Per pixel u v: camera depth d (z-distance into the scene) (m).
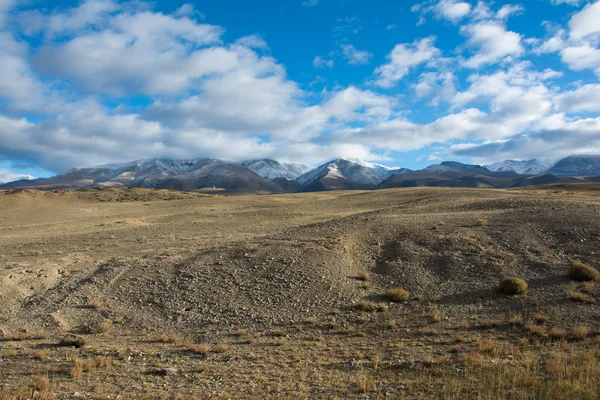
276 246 28.58
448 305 18.75
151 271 25.58
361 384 11.27
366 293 21.05
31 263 29.45
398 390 10.88
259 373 12.63
